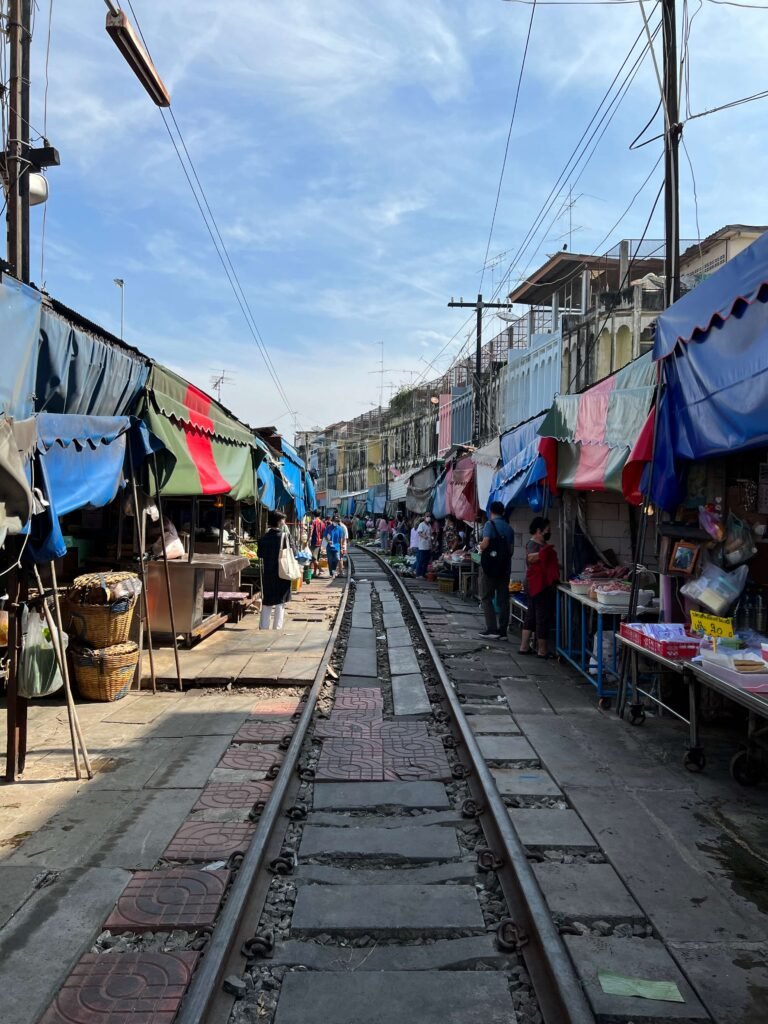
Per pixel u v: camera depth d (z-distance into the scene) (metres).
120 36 6.45
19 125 7.87
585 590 9.03
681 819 5.00
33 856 4.41
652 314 17.41
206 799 5.34
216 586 12.62
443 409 37.69
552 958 3.26
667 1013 3.04
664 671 7.49
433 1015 3.09
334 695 8.60
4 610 7.51
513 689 8.73
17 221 7.88
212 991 3.11
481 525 17.47
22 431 4.82
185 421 9.19
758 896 3.99
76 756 5.68
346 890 4.12
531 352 22.81
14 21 7.82
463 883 4.25
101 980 3.26
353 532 58.19
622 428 7.73
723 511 6.81
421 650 11.30
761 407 4.77
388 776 5.93
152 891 4.01
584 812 5.11
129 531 10.97
